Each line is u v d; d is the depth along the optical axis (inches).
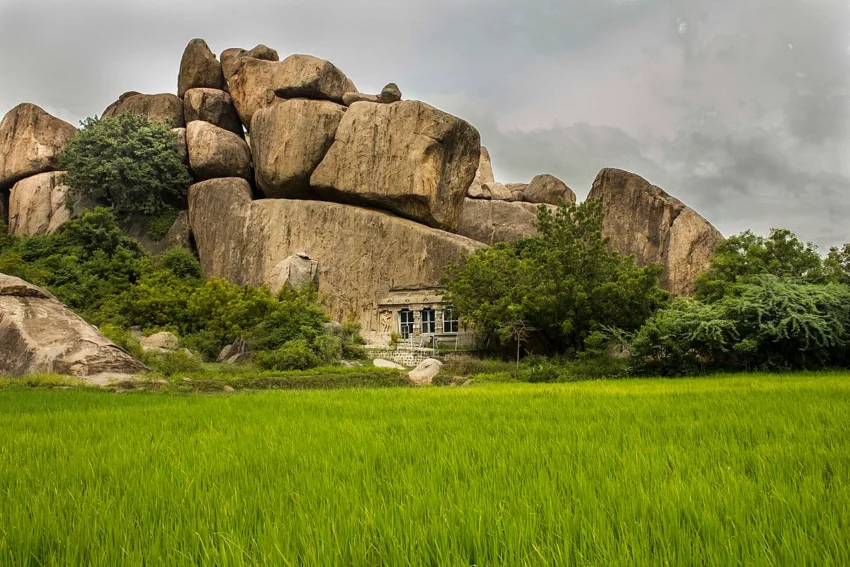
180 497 189.0
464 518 154.8
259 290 1333.7
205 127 1884.8
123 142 1807.3
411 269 1592.0
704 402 446.3
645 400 474.9
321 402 516.7
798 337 893.2
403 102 1707.7
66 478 221.8
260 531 153.6
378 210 1731.1
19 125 2066.9
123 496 191.5
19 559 139.7
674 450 244.4
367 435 310.2
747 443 272.8
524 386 724.7
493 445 271.4
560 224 1136.8
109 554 140.9
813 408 382.0
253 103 1948.8
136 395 654.5
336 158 1723.7
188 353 1104.8
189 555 136.6
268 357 1066.1
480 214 1956.2
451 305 1371.8
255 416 418.0
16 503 183.8
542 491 183.5
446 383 964.0
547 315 1079.6
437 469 219.9
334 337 1171.3
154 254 1812.3
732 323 899.4
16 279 998.4
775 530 146.4
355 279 1636.3
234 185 1814.7
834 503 164.9
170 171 1872.5
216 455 256.2
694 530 148.7
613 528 153.9
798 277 1085.8
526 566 124.6
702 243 1615.4
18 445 295.9
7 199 2127.2
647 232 1700.3
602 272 1083.9
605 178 1802.4
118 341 1054.4
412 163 1649.9
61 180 1935.3
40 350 895.7
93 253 1610.5
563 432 310.7
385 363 1178.0
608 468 219.9
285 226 1724.9
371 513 161.0
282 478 214.4
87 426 367.2
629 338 1023.6
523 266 1224.8
